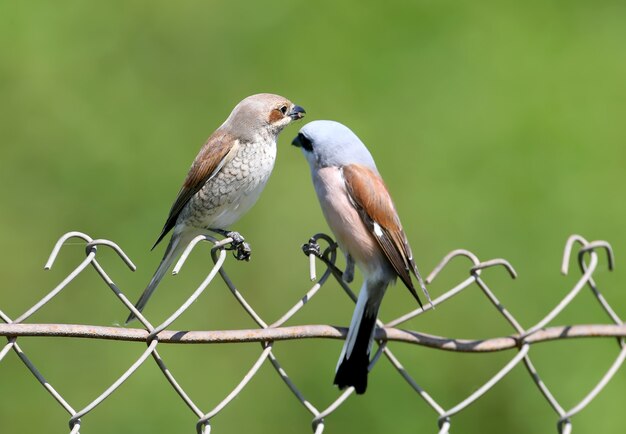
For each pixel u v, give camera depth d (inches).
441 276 430.0
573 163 456.1
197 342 206.2
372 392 397.7
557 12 492.1
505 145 457.4
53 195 431.2
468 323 422.9
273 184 448.5
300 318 423.2
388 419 394.0
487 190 447.8
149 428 380.5
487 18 487.8
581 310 426.3
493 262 238.2
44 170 434.6
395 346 405.1
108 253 419.8
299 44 473.1
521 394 402.6
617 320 252.5
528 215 445.4
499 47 480.4
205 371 398.3
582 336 247.9
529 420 399.2
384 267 261.4
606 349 401.4
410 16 482.9
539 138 460.8
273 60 470.3
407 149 455.8
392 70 473.7
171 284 414.9
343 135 269.0
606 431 394.3
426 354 406.3
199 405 388.5
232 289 215.5
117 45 461.1
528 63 478.9
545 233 440.8
